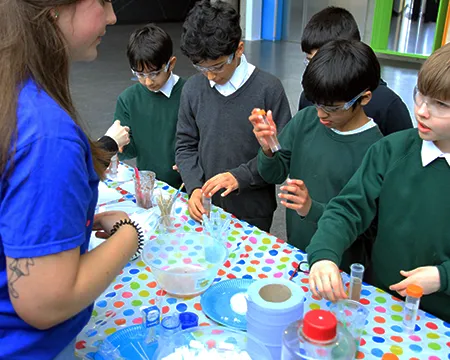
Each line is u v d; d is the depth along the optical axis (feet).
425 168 4.08
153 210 5.64
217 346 3.18
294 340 2.77
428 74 3.41
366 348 3.37
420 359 3.26
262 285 3.28
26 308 2.36
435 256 4.11
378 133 5.22
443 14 24.12
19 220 2.27
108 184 6.58
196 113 6.75
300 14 31.27
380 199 4.43
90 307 3.13
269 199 6.89
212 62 5.75
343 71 4.50
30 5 2.43
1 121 2.28
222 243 4.64
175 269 4.12
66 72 2.71
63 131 2.36
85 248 2.88
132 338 3.49
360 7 27.12
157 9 41.98
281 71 23.56
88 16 2.65
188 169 6.76
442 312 4.17
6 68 2.37
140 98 7.61
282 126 6.43
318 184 5.44
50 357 2.75
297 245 5.85
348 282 4.20
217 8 5.71
